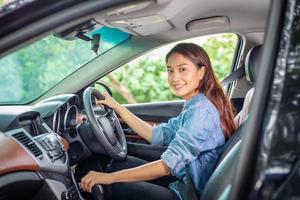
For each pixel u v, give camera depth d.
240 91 3.28
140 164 2.76
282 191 1.09
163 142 2.69
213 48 4.50
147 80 6.20
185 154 2.07
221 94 2.24
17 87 2.97
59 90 3.02
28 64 2.98
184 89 2.27
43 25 1.18
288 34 1.16
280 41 1.14
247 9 2.58
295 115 1.16
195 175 2.12
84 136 2.60
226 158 1.87
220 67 4.48
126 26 2.43
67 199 2.09
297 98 1.17
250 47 3.14
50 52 3.00
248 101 2.45
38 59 3.00
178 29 2.77
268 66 1.13
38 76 3.01
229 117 2.22
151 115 3.36
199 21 2.68
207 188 1.89
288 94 1.15
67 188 2.16
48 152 2.12
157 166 2.12
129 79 6.16
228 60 4.45
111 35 2.80
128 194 2.47
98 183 2.19
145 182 2.54
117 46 2.95
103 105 2.73
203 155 2.15
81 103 3.02
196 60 2.24
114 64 2.99
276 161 1.09
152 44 2.93
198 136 2.10
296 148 1.15
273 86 1.12
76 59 3.03
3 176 1.85
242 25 2.87
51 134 2.25
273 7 1.18
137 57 2.99
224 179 1.73
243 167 1.09
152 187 2.49
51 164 2.08
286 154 1.12
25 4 1.17
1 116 2.13
